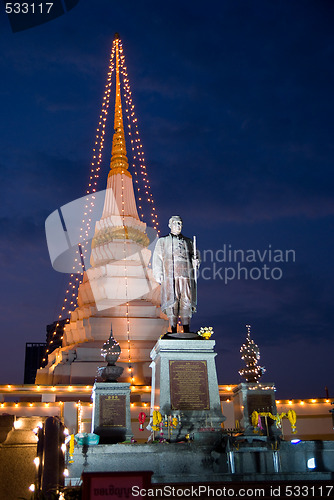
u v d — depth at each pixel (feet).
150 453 56.80
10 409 101.76
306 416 106.01
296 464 55.93
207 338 73.15
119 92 164.04
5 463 53.06
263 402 84.17
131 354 124.16
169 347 70.33
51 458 47.44
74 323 134.10
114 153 154.20
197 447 57.57
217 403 68.08
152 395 74.54
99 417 74.90
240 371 87.92
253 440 61.31
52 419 49.85
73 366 119.96
